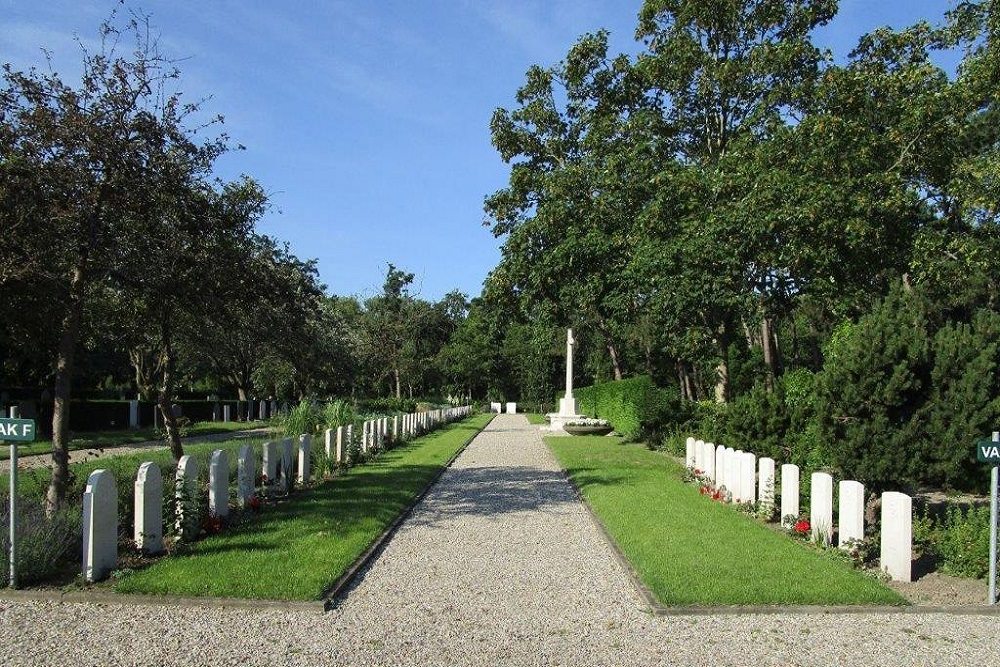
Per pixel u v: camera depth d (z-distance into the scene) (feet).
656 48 80.48
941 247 64.64
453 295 287.07
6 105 28.30
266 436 88.63
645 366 155.12
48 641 18.15
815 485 28.76
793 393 42.22
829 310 78.48
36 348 35.22
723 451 41.27
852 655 17.74
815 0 75.92
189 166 33.58
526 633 19.15
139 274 31.04
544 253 86.99
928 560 26.91
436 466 56.54
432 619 20.20
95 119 29.45
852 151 61.77
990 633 19.36
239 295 37.29
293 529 30.45
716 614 20.79
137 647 17.83
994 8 60.44
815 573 24.23
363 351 171.63
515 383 249.75
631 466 58.08
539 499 42.01
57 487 29.50
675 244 65.05
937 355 28.76
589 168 83.41
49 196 28.02
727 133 79.66
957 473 27.94
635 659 17.42
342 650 17.79
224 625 19.48
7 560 22.59
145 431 100.73
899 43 72.08
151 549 25.81
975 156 70.13
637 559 26.13
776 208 59.62
